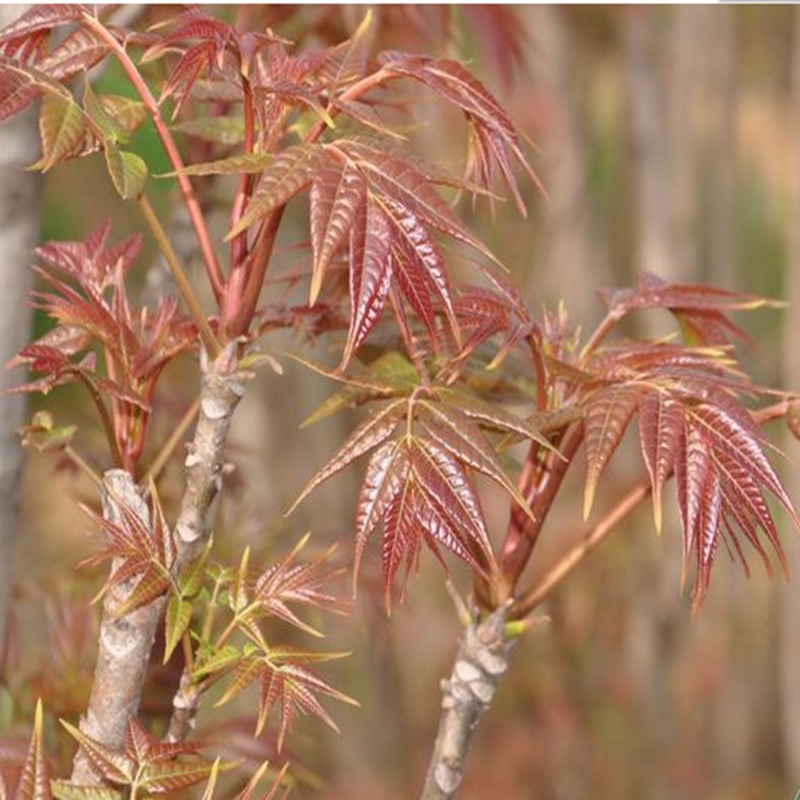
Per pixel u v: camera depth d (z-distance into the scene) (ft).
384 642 5.41
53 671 4.84
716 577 10.54
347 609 4.16
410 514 3.91
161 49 3.90
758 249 13.61
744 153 13.67
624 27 9.70
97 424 5.33
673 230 10.03
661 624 9.79
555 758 9.89
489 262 9.21
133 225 10.97
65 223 10.97
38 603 5.23
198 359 4.29
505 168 4.04
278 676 3.97
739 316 12.33
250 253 4.01
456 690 4.21
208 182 5.24
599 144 11.37
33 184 4.48
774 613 11.22
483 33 5.52
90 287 4.24
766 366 11.30
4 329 4.50
